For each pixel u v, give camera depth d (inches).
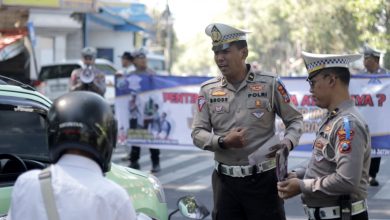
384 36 892.6
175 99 419.2
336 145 139.5
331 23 1288.1
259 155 178.7
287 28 2240.4
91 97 102.6
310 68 146.0
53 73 767.1
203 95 186.7
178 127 420.8
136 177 170.1
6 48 589.9
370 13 915.4
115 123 104.1
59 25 1012.5
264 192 180.7
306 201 147.8
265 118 180.7
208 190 366.9
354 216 144.1
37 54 997.8
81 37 1064.2
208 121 186.5
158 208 167.6
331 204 143.7
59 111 100.0
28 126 170.9
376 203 326.0
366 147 140.8
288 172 152.9
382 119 362.0
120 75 424.5
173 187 375.2
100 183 97.4
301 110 379.2
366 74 375.2
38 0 586.2
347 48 1290.6
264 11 2277.3
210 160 484.4
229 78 181.8
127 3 1194.0
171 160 486.3
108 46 1298.0
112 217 96.1
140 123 424.8
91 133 98.8
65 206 94.8
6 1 569.6
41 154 173.0
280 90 181.8
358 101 364.8
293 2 1327.5
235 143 173.3
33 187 96.9
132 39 1310.3
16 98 156.4
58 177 97.0
